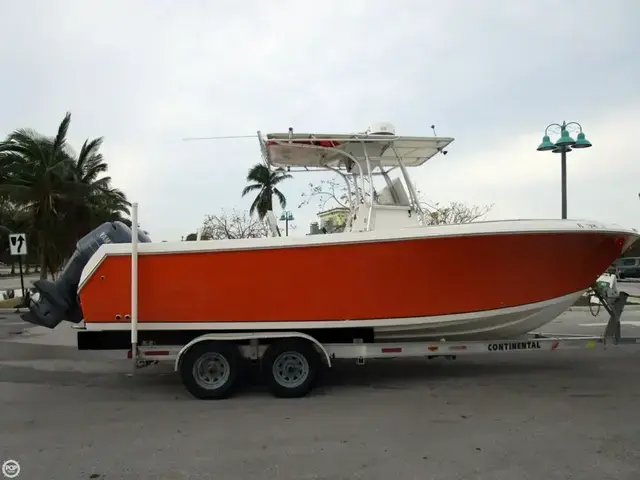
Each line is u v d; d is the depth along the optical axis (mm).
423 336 6719
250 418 5484
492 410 5664
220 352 6234
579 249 6461
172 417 5570
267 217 7211
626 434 4832
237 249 6195
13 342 11039
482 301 6422
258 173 35188
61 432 5098
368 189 7227
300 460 4281
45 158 22578
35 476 4020
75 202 21922
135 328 6145
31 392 6797
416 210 7258
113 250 6184
